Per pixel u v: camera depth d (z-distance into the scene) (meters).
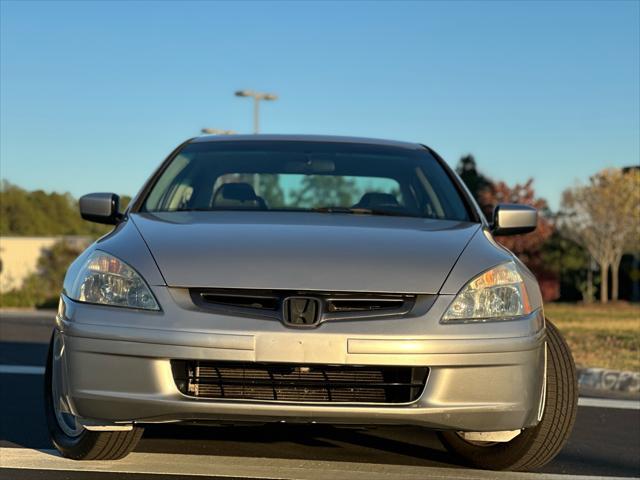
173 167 4.72
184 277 3.43
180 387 3.38
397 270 3.49
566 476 4.07
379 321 3.36
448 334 3.37
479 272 3.56
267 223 3.94
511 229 4.45
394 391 3.42
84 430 3.92
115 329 3.39
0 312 19.91
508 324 3.46
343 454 4.34
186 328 3.33
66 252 32.50
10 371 7.34
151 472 3.87
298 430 4.87
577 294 41.12
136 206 4.34
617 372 7.35
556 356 3.86
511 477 3.99
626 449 4.76
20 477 3.77
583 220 38.22
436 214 4.43
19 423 5.08
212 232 3.77
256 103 30.20
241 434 4.71
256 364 3.37
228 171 4.68
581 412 5.96
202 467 3.98
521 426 3.51
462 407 3.38
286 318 3.34
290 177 4.65
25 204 79.19
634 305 35.66
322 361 3.30
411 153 5.02
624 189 37.41
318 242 3.67
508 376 3.43
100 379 3.40
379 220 4.14
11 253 38.38
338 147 4.98
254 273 3.43
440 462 4.22
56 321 3.67
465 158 41.69
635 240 37.31
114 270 3.52
